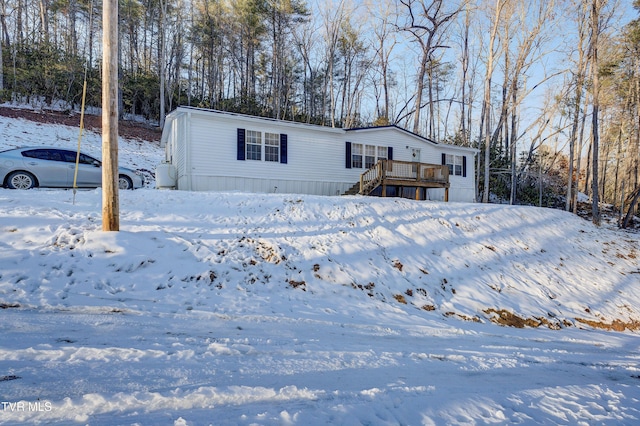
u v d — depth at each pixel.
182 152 13.90
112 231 6.64
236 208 9.55
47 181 10.30
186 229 7.78
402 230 10.26
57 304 4.52
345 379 3.17
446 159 21.25
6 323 3.75
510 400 3.05
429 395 2.98
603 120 27.98
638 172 26.16
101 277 5.48
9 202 7.66
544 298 8.74
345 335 4.78
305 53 36.22
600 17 21.81
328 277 7.27
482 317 7.23
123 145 22.38
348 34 33.88
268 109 33.88
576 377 3.99
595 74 19.36
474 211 13.30
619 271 11.43
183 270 6.22
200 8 33.41
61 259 5.68
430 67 30.48
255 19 31.39
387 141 18.86
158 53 35.59
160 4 32.38
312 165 16.52
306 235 8.66
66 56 27.39
